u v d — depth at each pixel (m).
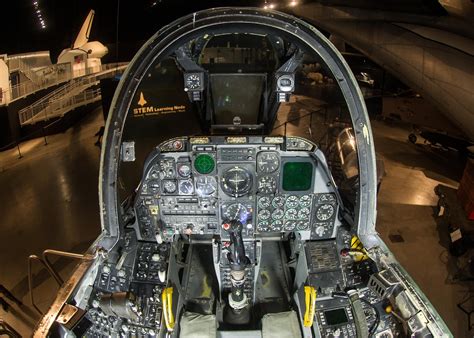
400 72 11.17
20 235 7.04
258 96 4.38
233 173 3.89
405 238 6.99
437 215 7.67
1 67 10.59
